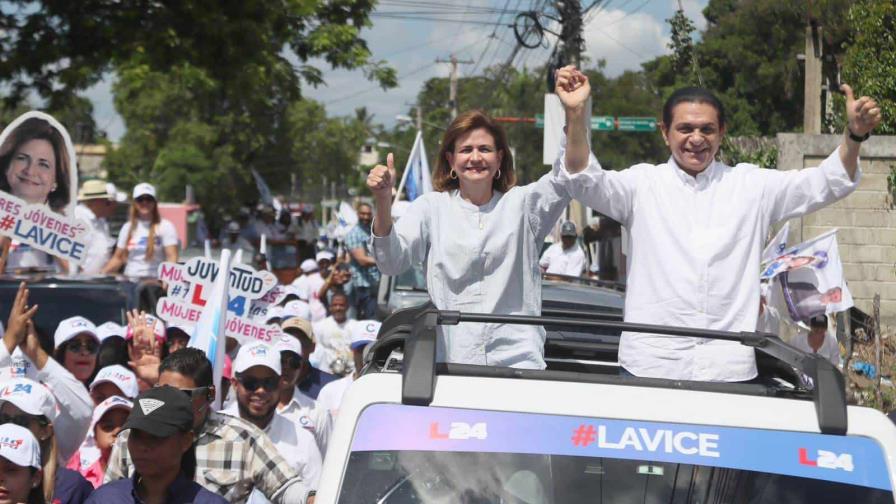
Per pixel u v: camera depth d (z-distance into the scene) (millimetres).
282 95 20750
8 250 10281
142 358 7469
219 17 17766
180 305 8398
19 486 4805
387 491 3496
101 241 12383
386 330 4734
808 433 3557
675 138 4504
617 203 4551
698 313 4395
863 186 14938
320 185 83562
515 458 3527
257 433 5430
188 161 51812
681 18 14297
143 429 4410
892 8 15312
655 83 35656
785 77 31438
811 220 14977
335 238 30078
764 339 3908
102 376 6852
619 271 19125
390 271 4695
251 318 9094
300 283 16453
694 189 4504
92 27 17578
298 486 5355
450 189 4902
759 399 3650
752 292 4461
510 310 4738
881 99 15297
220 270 7062
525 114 42406
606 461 3512
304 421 7262
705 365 4352
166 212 41031
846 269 14953
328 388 8016
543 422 3590
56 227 8617
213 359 6918
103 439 6477
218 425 5422
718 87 32781
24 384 5355
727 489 3453
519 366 4684
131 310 10000
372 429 3596
